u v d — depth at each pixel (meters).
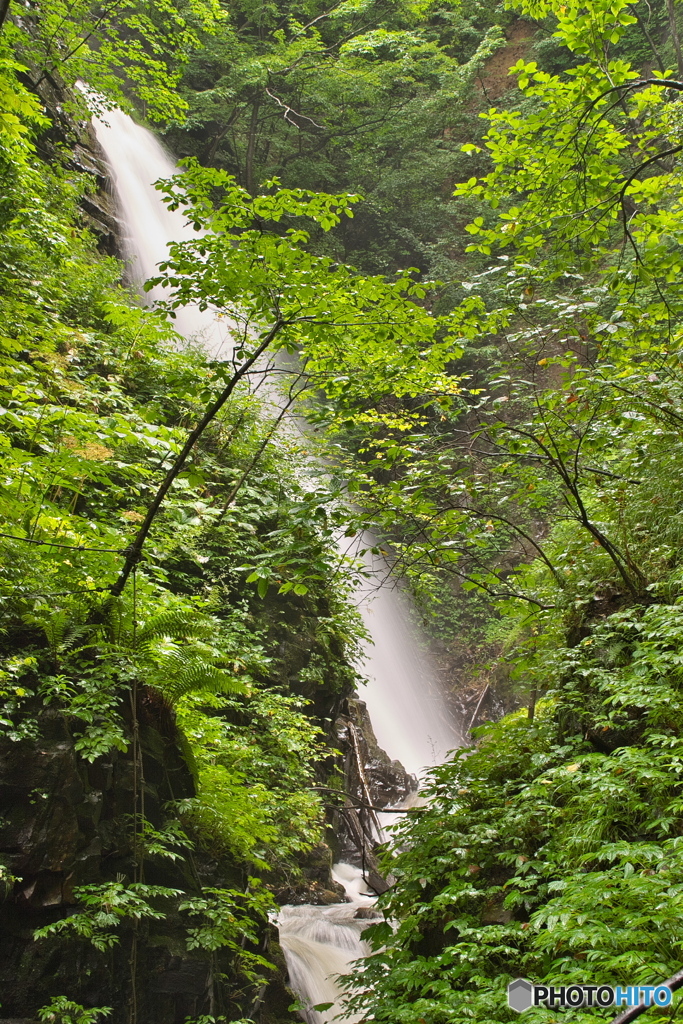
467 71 24.17
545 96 6.14
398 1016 3.75
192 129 23.53
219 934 5.66
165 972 5.59
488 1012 3.53
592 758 4.55
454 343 5.98
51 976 5.02
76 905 5.21
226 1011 5.92
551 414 5.62
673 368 5.81
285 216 23.02
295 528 4.82
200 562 8.71
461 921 4.32
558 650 5.77
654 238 5.95
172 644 6.25
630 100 7.63
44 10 13.28
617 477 6.39
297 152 25.53
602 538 5.79
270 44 23.20
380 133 24.73
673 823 4.06
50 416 5.94
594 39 5.88
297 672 10.52
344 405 5.96
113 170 18.08
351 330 5.71
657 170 11.73
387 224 25.62
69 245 10.91
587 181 6.15
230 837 6.58
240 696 8.95
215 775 6.86
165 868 5.97
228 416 10.49
